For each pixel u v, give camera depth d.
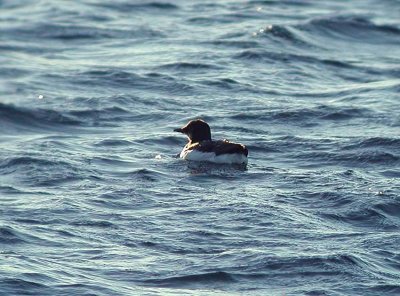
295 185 19.92
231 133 24.12
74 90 27.80
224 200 18.77
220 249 16.22
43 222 17.36
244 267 15.43
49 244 16.28
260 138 23.67
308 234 17.02
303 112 25.70
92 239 16.59
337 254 15.89
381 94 27.64
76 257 15.74
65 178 20.27
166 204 18.55
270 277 15.15
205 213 17.98
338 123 25.09
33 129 24.88
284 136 23.78
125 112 26.00
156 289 14.62
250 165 21.67
